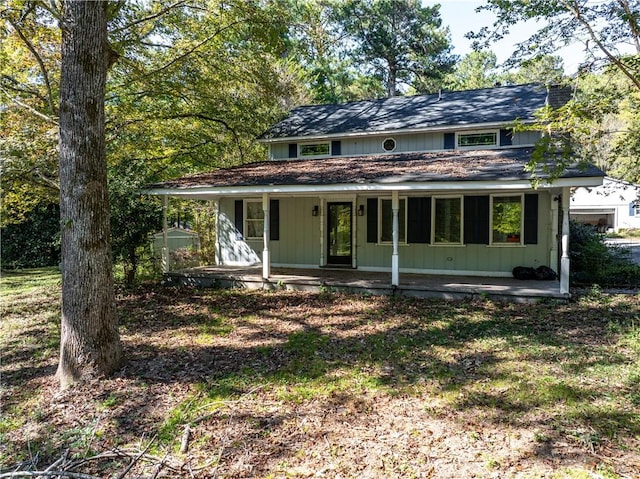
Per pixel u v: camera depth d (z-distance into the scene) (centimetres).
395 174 959
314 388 510
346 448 381
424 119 1305
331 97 2853
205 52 1393
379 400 472
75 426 442
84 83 529
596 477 324
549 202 1073
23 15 878
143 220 1210
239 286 1171
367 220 1269
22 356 667
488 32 849
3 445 413
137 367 591
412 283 1027
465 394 475
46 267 1917
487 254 1139
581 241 1347
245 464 365
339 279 1118
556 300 884
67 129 531
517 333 691
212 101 1559
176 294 1108
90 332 546
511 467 341
